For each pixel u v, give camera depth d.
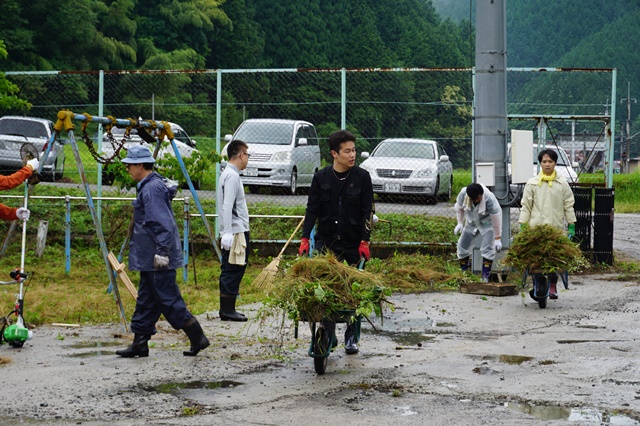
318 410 6.96
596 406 7.08
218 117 16.08
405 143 23.38
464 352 9.20
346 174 8.97
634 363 8.66
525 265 12.02
